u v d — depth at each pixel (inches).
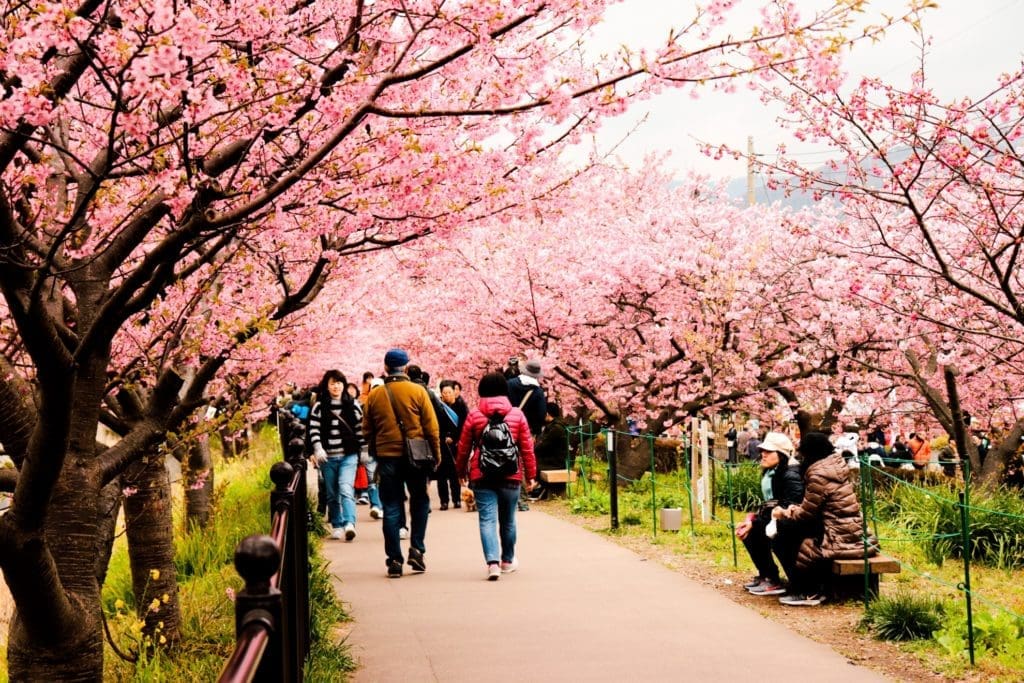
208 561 428.5
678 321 821.2
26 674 194.9
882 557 335.6
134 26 157.3
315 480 916.6
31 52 164.1
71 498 204.7
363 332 953.5
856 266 555.5
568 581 387.9
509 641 297.9
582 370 822.5
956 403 578.2
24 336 161.9
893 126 432.8
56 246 158.4
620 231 859.4
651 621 322.3
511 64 242.5
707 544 469.1
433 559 441.4
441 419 599.8
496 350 838.5
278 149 245.0
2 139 165.8
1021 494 574.2
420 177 241.6
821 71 200.8
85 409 210.7
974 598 360.5
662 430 821.9
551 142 270.5
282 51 213.2
